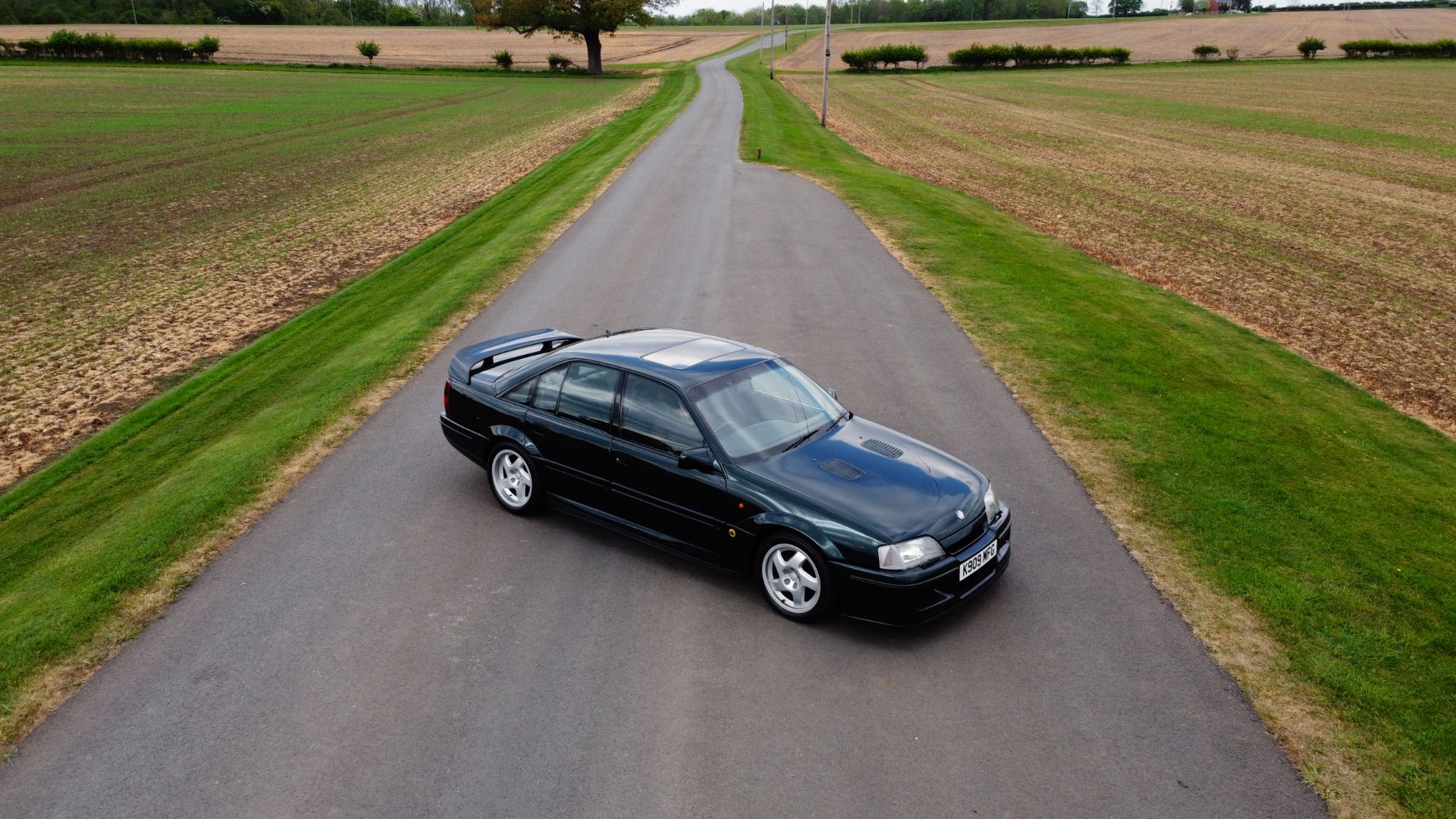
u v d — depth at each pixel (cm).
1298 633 533
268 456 812
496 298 1359
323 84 8019
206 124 5081
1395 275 1844
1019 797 412
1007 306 1278
